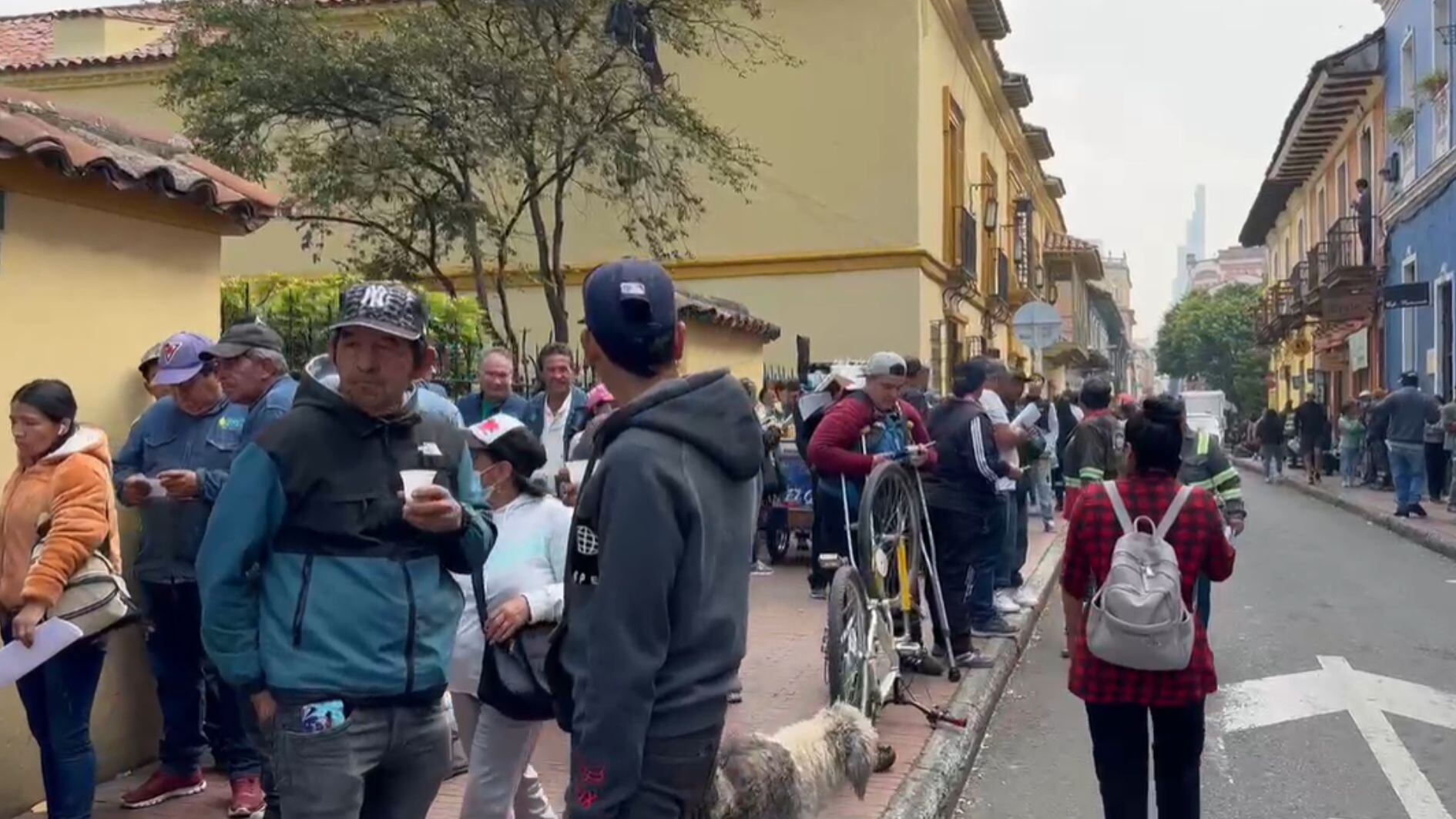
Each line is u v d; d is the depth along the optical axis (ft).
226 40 38.83
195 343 18.03
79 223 18.43
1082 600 15.81
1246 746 23.90
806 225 62.13
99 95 63.05
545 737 21.80
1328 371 116.78
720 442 9.30
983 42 78.13
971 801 20.89
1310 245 127.95
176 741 18.16
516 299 61.41
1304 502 77.71
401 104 37.99
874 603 22.91
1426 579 44.55
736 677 9.64
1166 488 15.46
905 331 61.21
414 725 10.93
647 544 8.80
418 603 10.85
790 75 62.23
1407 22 84.84
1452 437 63.26
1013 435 31.24
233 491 10.37
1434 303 77.30
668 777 9.04
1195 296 225.15
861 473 23.99
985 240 85.81
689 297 44.78
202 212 20.62
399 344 10.78
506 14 39.88
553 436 25.53
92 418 18.62
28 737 17.63
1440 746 23.79
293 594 10.48
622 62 45.06
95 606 15.20
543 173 49.11
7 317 17.15
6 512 15.44
